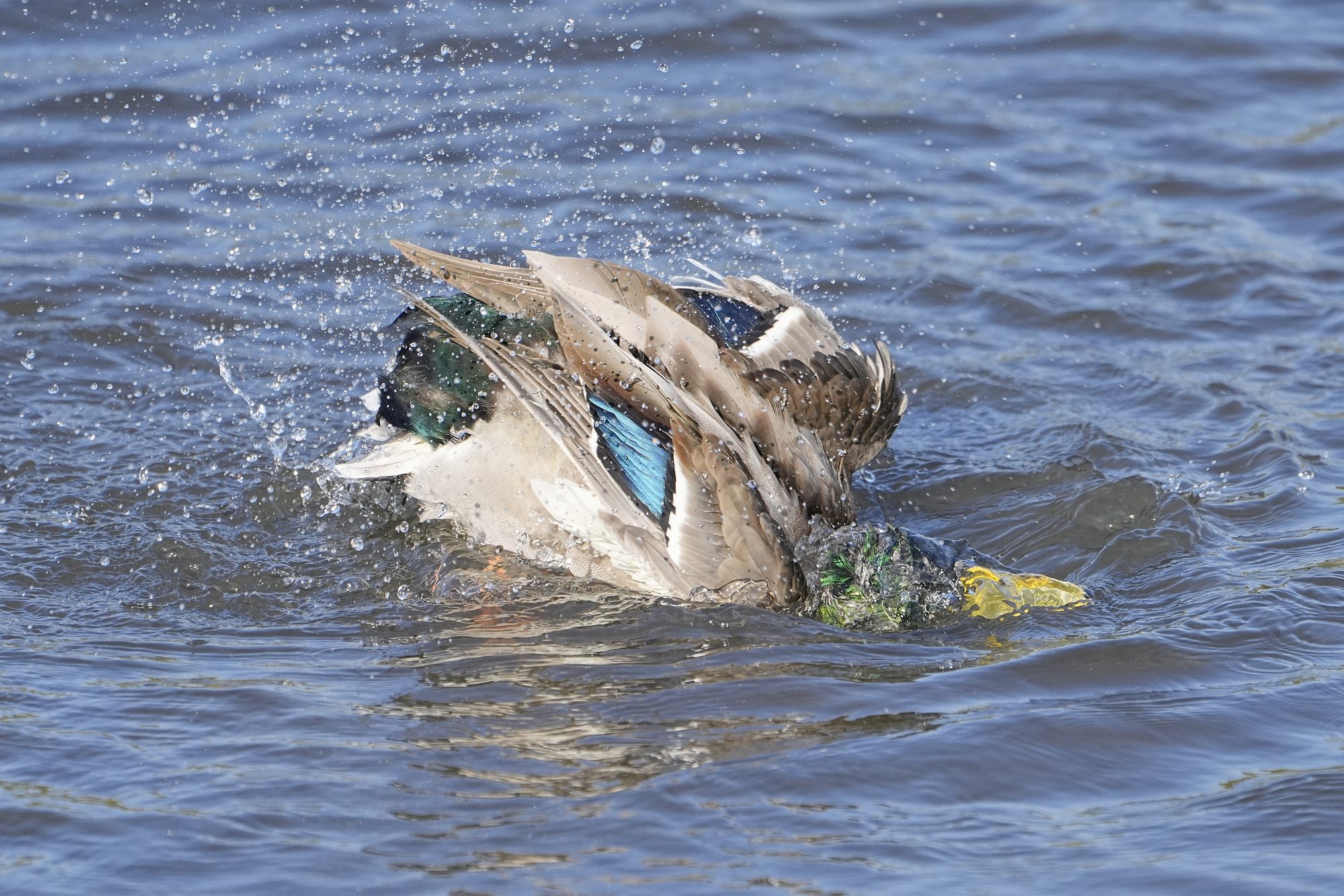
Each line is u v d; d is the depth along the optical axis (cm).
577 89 1808
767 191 1641
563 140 1700
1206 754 822
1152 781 795
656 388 1023
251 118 1717
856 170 1702
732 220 1583
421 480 1106
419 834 731
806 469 1094
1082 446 1264
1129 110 1856
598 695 880
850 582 1043
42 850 709
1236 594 1020
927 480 1237
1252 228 1633
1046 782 791
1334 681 901
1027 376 1392
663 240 1538
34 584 1020
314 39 1878
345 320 1421
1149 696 885
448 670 913
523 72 1841
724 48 1923
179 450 1222
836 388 1134
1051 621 1009
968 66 1933
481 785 775
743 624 994
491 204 1581
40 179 1600
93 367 1335
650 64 1877
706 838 730
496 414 1084
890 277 1520
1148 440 1279
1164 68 1944
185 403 1294
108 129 1686
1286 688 894
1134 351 1431
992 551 1141
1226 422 1302
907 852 722
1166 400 1345
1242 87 1906
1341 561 1061
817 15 2014
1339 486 1183
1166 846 731
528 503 1075
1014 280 1531
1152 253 1576
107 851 709
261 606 1012
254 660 927
